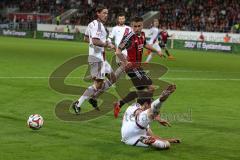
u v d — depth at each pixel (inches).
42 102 604.1
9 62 1191.6
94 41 542.3
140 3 2854.3
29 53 1557.6
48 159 343.3
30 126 439.2
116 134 434.6
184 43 2229.3
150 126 476.1
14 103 591.2
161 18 2662.4
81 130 449.7
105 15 552.4
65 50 1808.6
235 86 851.4
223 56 1814.7
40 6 3174.2
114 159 347.3
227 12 2491.4
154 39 1306.6
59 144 390.0
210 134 446.6
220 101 663.1
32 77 875.4
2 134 421.1
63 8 3068.4
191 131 457.7
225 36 2182.6
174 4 2719.0
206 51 2140.7
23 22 2930.6
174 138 424.2
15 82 796.6
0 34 2997.0
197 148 388.8
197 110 583.8
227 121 515.2
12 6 3267.7
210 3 2600.9
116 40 707.4
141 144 382.6
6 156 348.2
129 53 521.7
